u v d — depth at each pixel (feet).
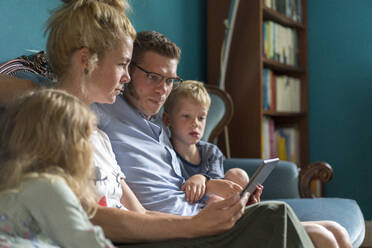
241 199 3.22
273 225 2.94
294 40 10.51
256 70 8.78
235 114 8.98
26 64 4.90
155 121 5.16
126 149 4.39
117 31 3.85
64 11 3.85
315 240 3.69
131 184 4.32
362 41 10.55
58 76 3.88
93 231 2.38
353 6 10.64
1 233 2.30
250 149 8.82
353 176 10.60
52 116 2.60
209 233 3.06
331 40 10.85
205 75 9.54
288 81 10.14
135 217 3.15
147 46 4.74
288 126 10.74
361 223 5.44
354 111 10.61
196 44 9.21
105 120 4.40
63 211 2.39
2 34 5.08
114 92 3.96
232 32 8.59
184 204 4.41
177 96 5.25
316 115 11.00
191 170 5.28
